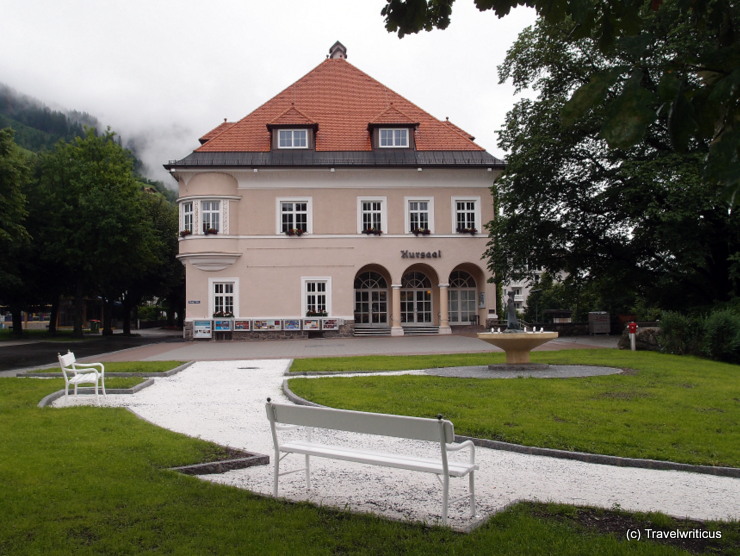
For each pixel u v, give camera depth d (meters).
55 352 29.06
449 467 5.54
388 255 36.69
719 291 28.78
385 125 37.12
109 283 47.38
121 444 8.10
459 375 15.45
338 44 47.50
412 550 4.63
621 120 2.78
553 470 7.44
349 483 6.82
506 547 4.66
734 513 5.84
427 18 4.52
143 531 5.01
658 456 7.73
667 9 3.55
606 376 14.51
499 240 32.22
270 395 13.33
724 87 2.80
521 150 30.28
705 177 2.96
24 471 6.72
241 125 38.31
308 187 36.53
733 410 10.47
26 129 154.88
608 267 32.97
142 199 45.31
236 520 5.29
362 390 12.95
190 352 26.45
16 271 40.16
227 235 35.78
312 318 35.91
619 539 4.88
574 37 3.69
